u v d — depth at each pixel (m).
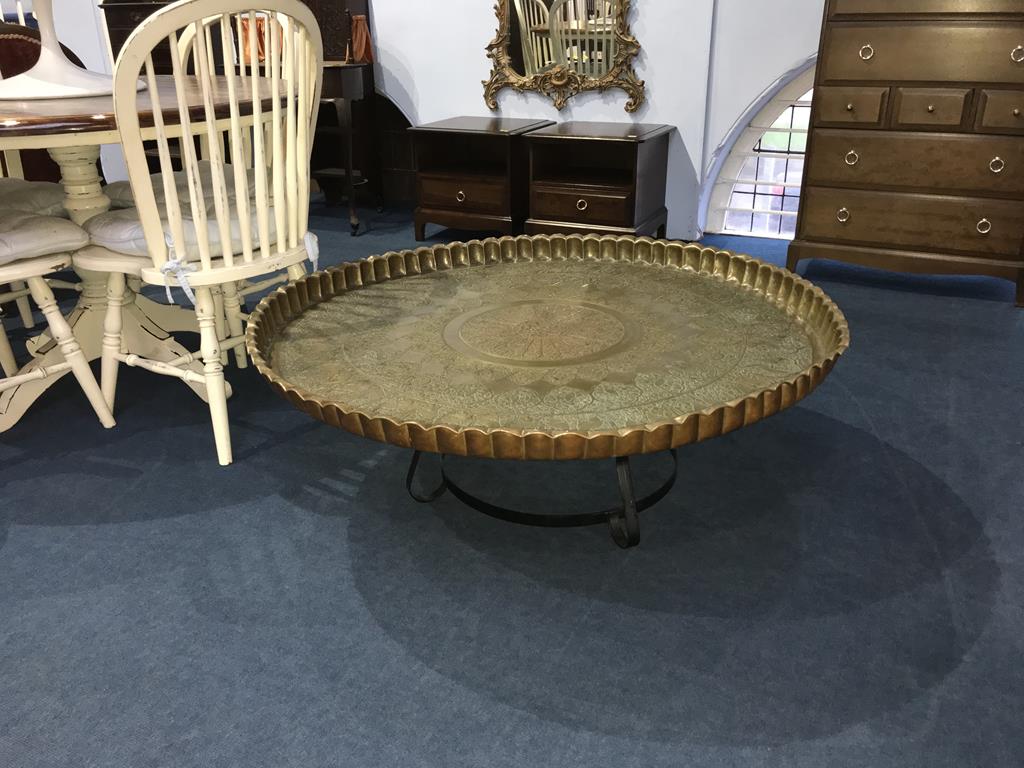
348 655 1.40
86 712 1.29
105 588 1.57
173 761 1.20
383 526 1.74
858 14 2.75
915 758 1.18
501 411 1.36
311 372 1.51
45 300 2.00
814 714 1.25
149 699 1.32
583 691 1.31
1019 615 1.44
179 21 1.57
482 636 1.43
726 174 3.77
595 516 1.67
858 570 1.57
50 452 2.07
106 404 2.16
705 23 3.39
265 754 1.21
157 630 1.46
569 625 1.45
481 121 3.77
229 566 1.63
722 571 1.58
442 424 1.29
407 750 1.21
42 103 1.92
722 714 1.26
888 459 1.95
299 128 1.91
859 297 3.00
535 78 3.73
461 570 1.60
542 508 1.80
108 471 1.98
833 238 3.07
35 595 1.55
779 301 1.79
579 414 1.35
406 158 4.41
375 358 1.57
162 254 1.80
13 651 1.42
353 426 1.32
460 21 3.82
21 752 1.22
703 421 1.25
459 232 3.95
